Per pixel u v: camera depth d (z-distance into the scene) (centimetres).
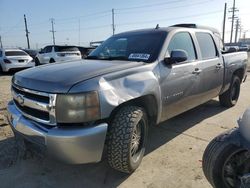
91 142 274
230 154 257
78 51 1667
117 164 309
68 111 271
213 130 489
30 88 296
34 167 351
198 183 317
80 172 340
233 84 627
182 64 412
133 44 416
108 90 288
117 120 303
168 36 407
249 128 237
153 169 347
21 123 307
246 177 232
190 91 436
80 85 275
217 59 523
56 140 268
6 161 364
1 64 1458
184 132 477
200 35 494
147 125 347
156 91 349
